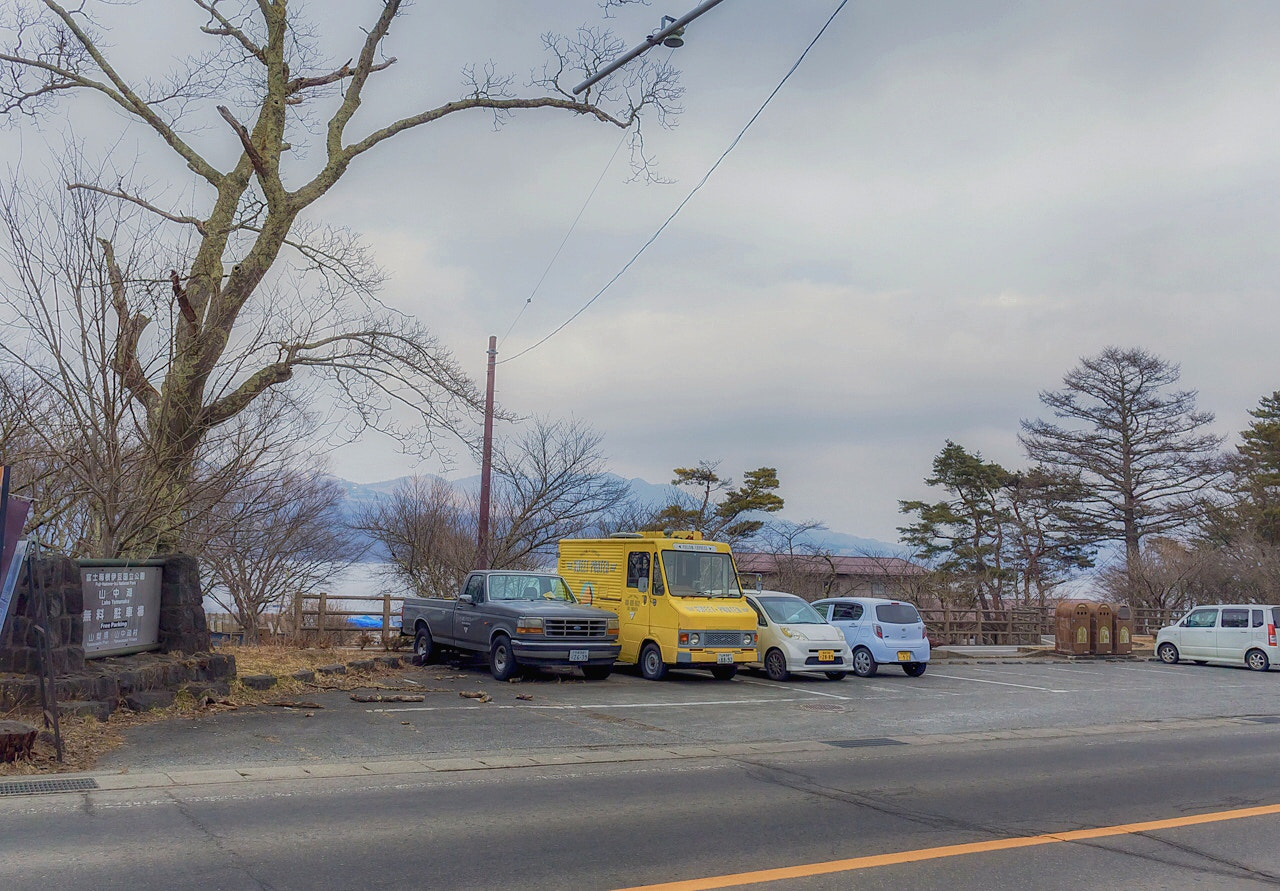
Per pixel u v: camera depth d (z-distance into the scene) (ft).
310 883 18.03
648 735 38.37
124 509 42.32
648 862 20.11
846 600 70.28
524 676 58.18
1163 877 20.12
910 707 50.34
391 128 56.75
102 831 21.26
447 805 24.98
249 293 50.47
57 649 33.71
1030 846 22.35
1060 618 94.79
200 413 46.01
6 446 41.34
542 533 91.97
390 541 97.81
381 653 69.92
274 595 89.40
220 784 26.68
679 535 61.82
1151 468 170.50
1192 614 87.56
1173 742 40.45
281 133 53.57
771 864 20.25
